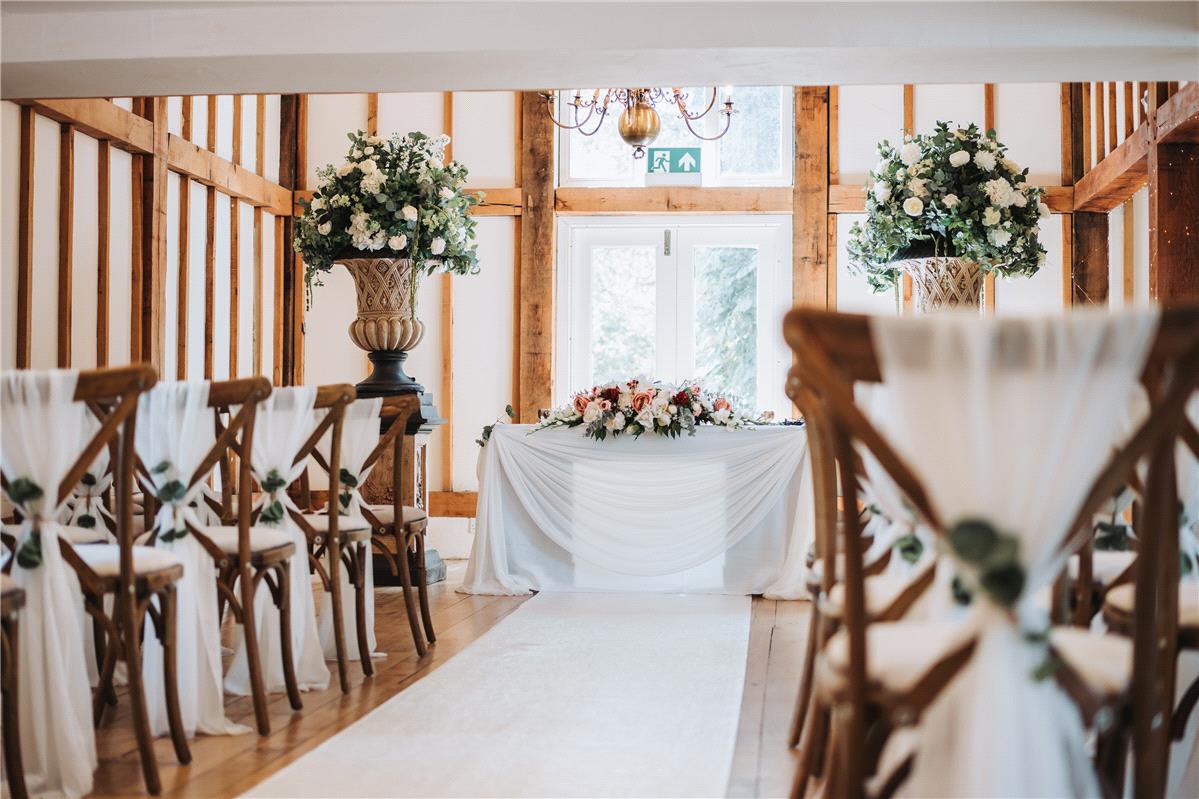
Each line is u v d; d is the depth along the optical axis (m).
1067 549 1.56
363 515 4.13
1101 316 1.48
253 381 2.95
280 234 8.30
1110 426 1.52
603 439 5.52
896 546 2.45
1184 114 5.33
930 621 1.88
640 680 3.62
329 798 2.42
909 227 5.26
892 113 8.01
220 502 3.95
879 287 5.73
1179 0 4.21
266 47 4.43
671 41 4.34
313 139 8.39
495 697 3.39
